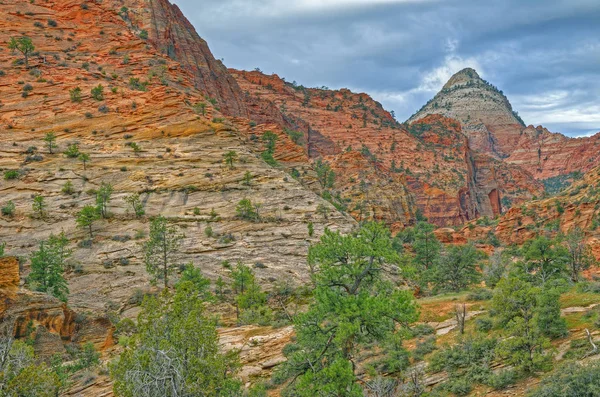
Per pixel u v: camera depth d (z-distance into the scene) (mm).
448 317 34094
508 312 25469
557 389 18891
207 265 71625
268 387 29344
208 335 22719
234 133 110812
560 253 56000
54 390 23844
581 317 26453
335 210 92812
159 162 99438
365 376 27062
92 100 114125
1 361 24516
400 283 57219
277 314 52031
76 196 87625
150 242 65438
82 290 62844
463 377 24188
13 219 79812
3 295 44625
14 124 104375
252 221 86062
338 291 23859
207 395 20469
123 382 21000
